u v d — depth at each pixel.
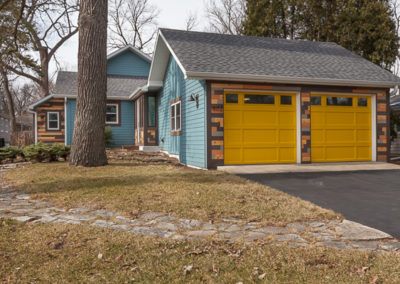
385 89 11.03
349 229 4.21
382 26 16.64
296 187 6.80
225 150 9.61
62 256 3.43
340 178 7.86
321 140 10.55
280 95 10.12
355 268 3.13
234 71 9.20
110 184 6.76
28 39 20.70
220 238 3.87
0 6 18.66
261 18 23.64
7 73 26.06
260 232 4.10
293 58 11.43
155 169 9.27
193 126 10.38
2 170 10.12
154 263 3.27
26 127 48.94
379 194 6.21
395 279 2.90
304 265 3.19
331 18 20.14
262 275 3.01
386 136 11.05
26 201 5.69
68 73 20.80
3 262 3.32
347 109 10.83
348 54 13.16
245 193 5.93
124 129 18.41
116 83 19.73
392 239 3.88
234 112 9.68
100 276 3.06
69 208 5.18
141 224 4.39
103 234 3.99
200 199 5.48
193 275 3.05
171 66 13.06
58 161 11.88
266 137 9.98
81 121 9.74
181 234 4.02
